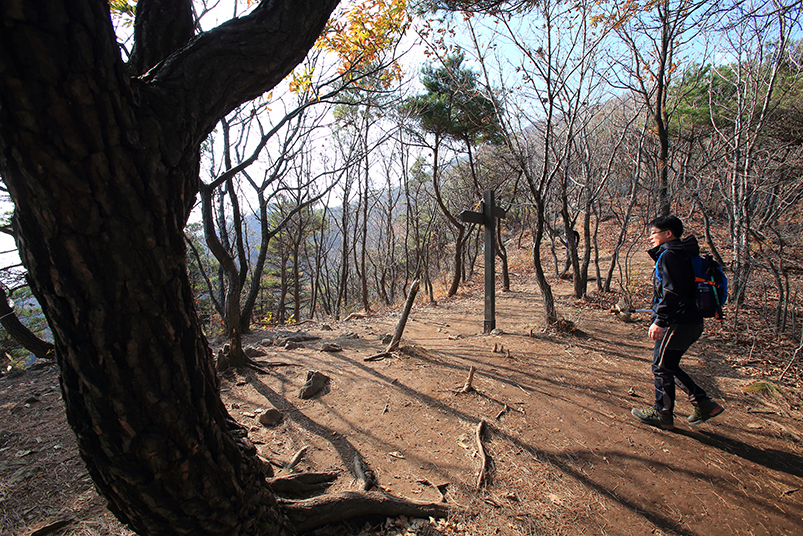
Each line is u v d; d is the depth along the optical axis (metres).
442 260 17.84
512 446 3.07
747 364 4.59
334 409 3.63
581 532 2.28
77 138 1.08
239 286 4.53
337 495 2.30
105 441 1.33
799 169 6.60
